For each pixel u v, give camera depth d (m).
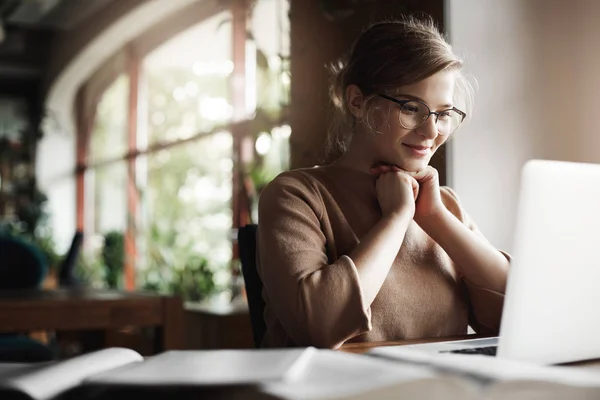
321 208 1.43
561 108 2.35
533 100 2.32
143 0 7.47
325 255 1.34
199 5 7.29
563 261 0.94
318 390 0.62
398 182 1.40
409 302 1.44
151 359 0.80
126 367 0.75
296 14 3.08
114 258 8.97
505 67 2.29
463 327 1.52
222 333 3.74
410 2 2.37
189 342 4.06
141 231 8.89
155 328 2.89
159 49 8.41
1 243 3.66
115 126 10.13
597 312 0.99
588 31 2.29
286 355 0.77
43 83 10.40
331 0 2.80
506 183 2.27
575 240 0.95
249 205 5.09
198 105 8.55
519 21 2.31
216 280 6.92
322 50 2.88
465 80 1.65
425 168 1.49
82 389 0.67
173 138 8.40
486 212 2.23
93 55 8.96
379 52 1.44
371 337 1.39
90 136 10.51
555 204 0.92
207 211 8.31
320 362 0.75
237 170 5.83
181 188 8.59
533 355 0.94
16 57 10.02
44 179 10.62
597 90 2.27
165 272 8.05
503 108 2.27
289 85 3.12
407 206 1.38
